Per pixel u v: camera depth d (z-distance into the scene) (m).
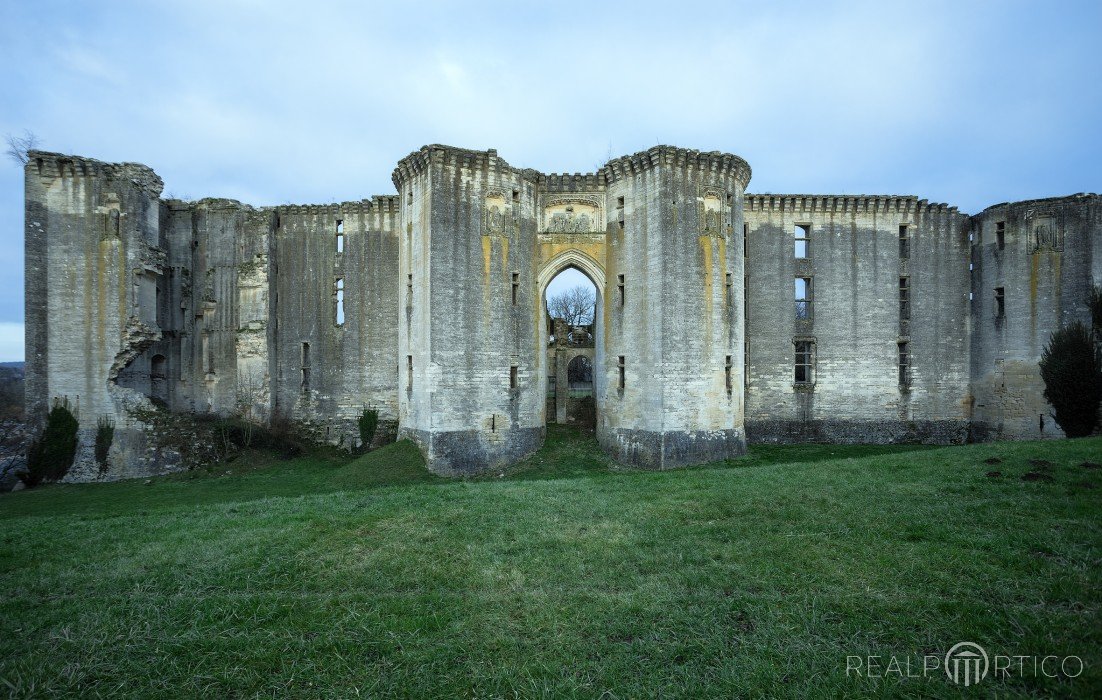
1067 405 30.14
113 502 24.27
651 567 10.33
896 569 9.54
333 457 34.81
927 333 36.88
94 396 30.25
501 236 29.73
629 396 29.62
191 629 8.27
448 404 27.81
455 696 6.65
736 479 17.19
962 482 14.48
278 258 37.72
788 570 9.81
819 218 37.06
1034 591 8.50
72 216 30.67
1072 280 32.50
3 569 10.88
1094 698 6.06
